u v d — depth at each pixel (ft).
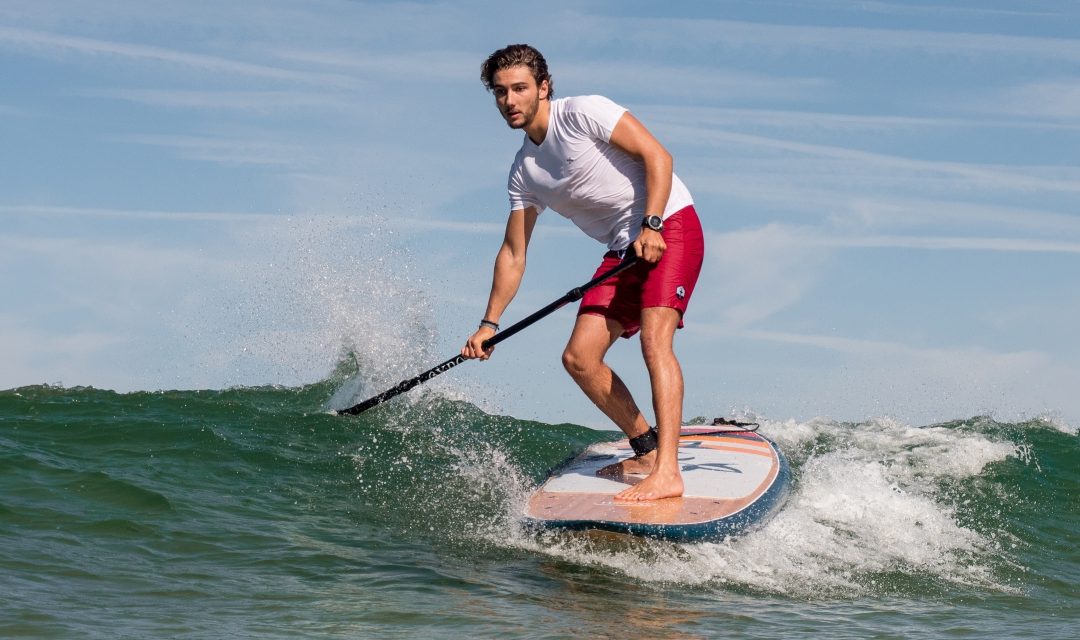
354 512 60.85
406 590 46.14
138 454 68.13
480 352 61.98
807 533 60.90
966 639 44.80
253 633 39.17
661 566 52.29
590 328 58.75
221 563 48.96
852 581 54.19
